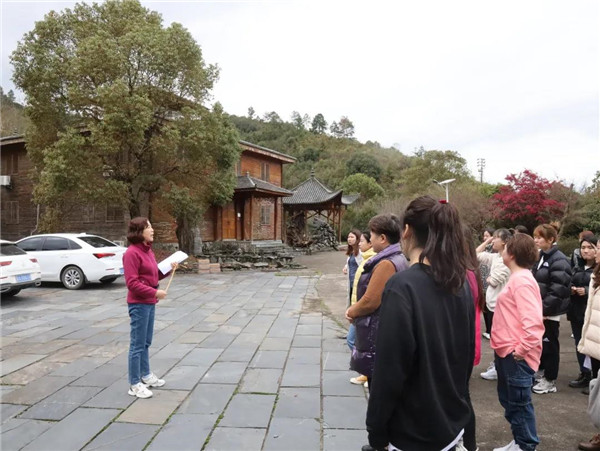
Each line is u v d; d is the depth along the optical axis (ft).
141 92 41.52
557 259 12.37
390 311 4.72
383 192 129.29
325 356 16.19
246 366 14.97
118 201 43.04
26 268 27.58
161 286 36.17
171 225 60.75
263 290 33.76
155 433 9.97
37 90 41.27
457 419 4.94
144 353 12.79
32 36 42.29
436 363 4.75
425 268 5.01
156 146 42.93
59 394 12.38
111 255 33.71
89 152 41.04
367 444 9.47
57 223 49.44
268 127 229.66
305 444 9.47
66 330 20.38
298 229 89.04
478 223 65.67
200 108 46.21
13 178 65.92
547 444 9.68
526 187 56.13
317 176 164.55
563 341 18.47
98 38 40.09
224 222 69.00
